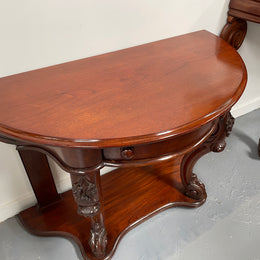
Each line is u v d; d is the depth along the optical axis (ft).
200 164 4.23
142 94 2.08
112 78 2.31
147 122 1.80
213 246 3.17
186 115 1.85
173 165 4.04
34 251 3.16
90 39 2.66
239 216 3.48
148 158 2.01
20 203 3.50
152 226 3.39
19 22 2.24
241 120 5.05
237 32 3.55
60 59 2.63
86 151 1.86
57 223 3.28
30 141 1.72
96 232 2.75
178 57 2.60
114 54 2.74
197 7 3.10
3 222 3.48
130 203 3.49
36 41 2.40
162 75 2.32
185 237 3.27
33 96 2.10
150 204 3.47
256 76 4.66
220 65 2.44
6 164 3.08
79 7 2.42
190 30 3.26
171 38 3.01
